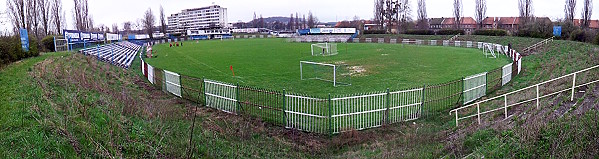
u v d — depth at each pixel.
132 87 20.78
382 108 14.50
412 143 11.38
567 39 47.19
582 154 7.86
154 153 8.90
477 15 81.50
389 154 10.30
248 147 11.26
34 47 28.31
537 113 12.02
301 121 13.58
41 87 14.49
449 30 72.25
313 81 24.27
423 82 23.47
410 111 14.67
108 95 15.27
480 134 10.71
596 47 32.72
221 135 12.07
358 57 40.88
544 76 22.22
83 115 10.90
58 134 9.00
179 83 18.72
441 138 11.72
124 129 10.20
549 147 8.53
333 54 45.22
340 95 19.50
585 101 12.15
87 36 42.16
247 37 106.44
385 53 45.59
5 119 9.97
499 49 45.72
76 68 22.69
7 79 16.30
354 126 13.59
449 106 16.28
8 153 7.94
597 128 8.88
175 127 11.87
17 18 44.53
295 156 11.00
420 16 91.56
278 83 23.70
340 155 11.22
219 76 27.52
